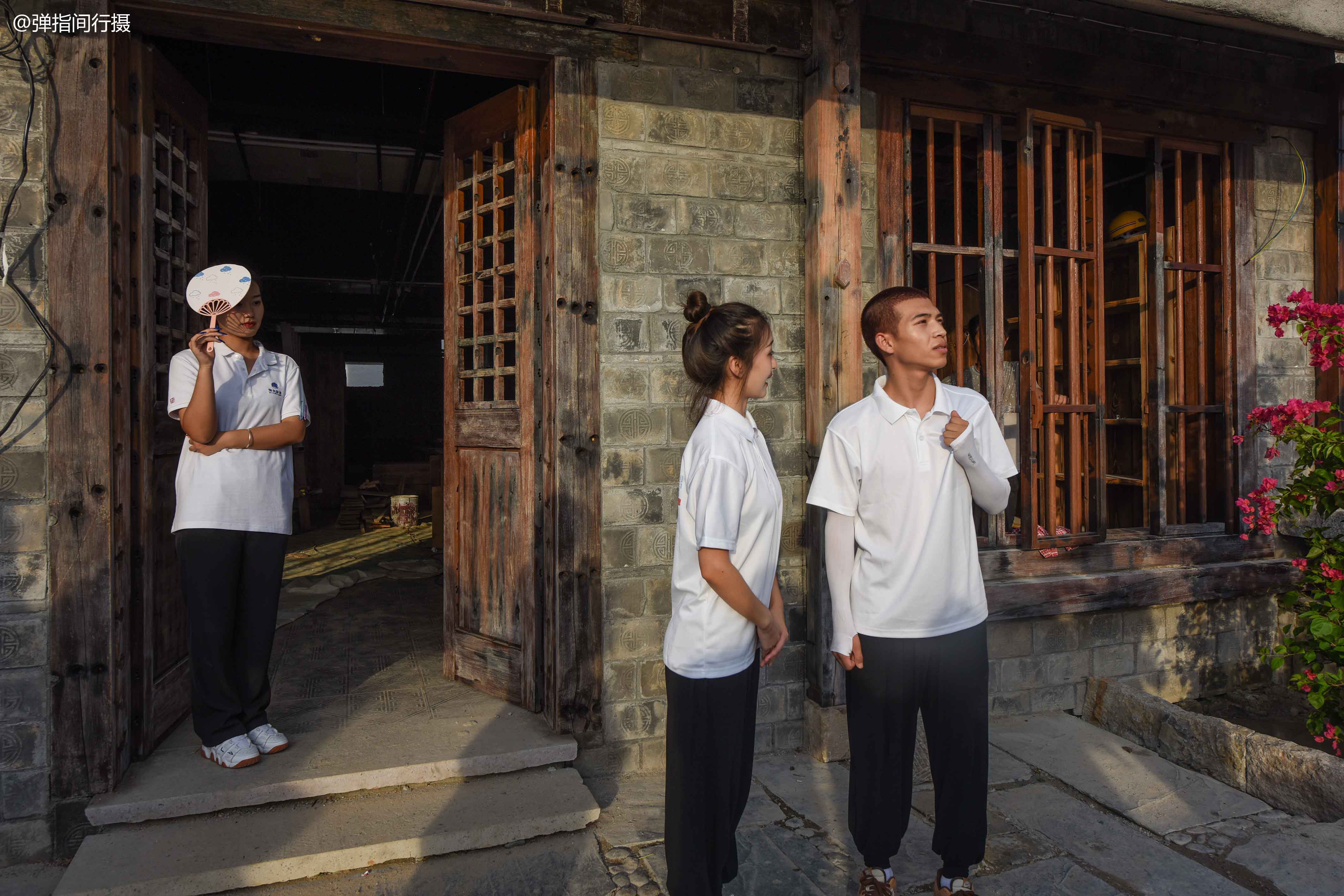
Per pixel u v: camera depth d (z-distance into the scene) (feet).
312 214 25.64
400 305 38.27
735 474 5.89
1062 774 10.90
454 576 12.84
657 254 11.05
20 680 8.63
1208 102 14.11
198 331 11.37
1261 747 10.22
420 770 9.72
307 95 16.65
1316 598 10.96
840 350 11.32
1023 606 12.59
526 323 11.38
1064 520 16.24
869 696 7.18
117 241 8.97
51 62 8.59
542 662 11.31
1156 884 8.27
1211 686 14.51
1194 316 15.28
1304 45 14.74
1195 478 15.47
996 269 13.15
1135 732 12.07
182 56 15.55
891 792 7.23
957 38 12.39
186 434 9.18
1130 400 16.57
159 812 8.72
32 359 8.62
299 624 16.56
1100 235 13.64
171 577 10.46
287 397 10.32
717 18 10.97
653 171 11.01
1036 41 13.01
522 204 11.43
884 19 11.99
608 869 8.58
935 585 6.96
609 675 10.89
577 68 10.52
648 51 10.93
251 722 10.00
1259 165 14.97
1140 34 13.60
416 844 8.62
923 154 17.37
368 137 17.66
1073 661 13.47
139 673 9.56
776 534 6.32
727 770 6.01
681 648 6.07
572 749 10.41
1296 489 10.96
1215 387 15.37
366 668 13.47
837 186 11.30
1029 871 8.52
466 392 14.87
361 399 47.78
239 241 26.86
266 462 9.91
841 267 11.25
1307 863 8.66
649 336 11.01
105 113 8.71
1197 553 14.29
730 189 11.41
